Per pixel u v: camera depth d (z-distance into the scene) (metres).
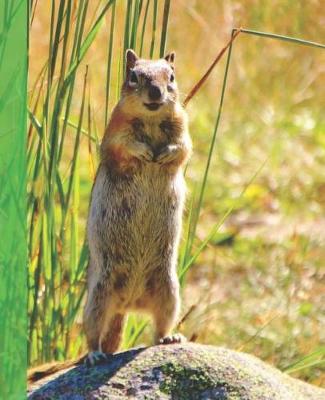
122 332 10.41
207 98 24.11
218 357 9.55
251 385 9.28
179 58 24.30
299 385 9.70
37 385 9.40
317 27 25.27
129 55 10.45
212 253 18.23
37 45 22.69
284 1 25.61
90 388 9.25
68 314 11.06
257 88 24.69
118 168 10.11
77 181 11.30
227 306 16.20
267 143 22.89
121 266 10.21
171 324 10.29
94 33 10.80
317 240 18.50
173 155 10.05
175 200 10.26
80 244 13.26
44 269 10.90
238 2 25.33
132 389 9.24
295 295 16.34
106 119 10.97
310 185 21.12
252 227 19.50
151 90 9.98
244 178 21.27
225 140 22.81
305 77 25.02
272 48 25.12
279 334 15.15
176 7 24.61
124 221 10.17
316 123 23.88
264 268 17.61
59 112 10.54
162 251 10.28
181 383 9.30
